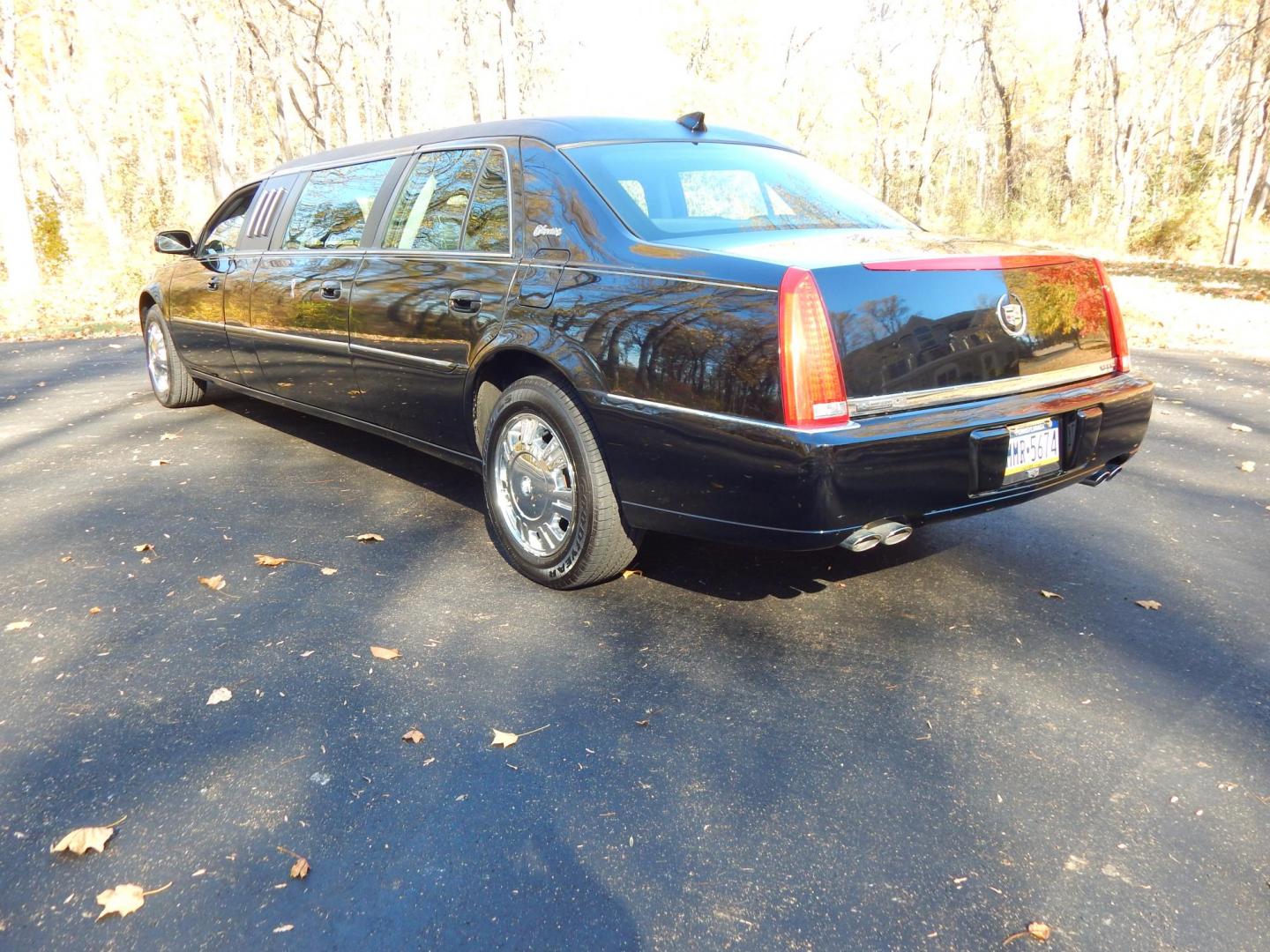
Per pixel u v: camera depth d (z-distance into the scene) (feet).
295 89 111.75
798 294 8.35
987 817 7.11
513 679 9.15
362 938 5.96
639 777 7.59
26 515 14.12
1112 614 10.61
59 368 28.89
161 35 129.59
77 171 153.38
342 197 14.76
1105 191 96.43
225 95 110.11
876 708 8.62
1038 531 13.42
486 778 7.59
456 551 12.50
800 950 5.84
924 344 8.87
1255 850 6.74
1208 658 9.57
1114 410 10.13
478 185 12.09
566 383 10.41
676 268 9.34
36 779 7.59
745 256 9.02
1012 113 128.36
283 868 6.58
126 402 22.54
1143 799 7.32
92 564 12.14
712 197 11.18
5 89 55.47
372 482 15.61
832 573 11.70
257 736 8.20
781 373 8.36
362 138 143.54
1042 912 6.16
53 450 18.02
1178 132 111.55
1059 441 9.70
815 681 9.08
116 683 9.11
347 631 10.18
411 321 12.44
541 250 10.89
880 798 7.33
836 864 6.61
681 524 9.66
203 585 11.44
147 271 59.98
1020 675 9.23
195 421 20.15
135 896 6.28
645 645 9.80
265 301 15.87
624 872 6.54
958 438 8.80
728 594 11.06
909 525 9.07
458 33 133.90
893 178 167.53
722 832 6.94
